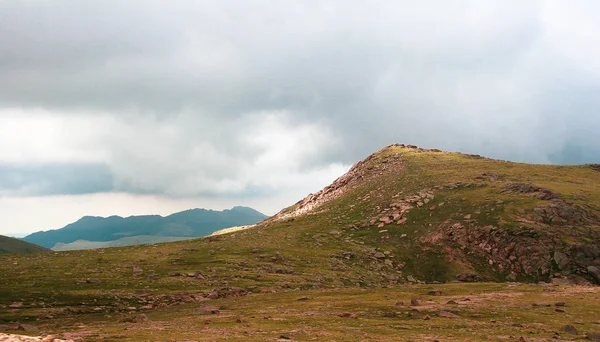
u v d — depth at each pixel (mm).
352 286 92875
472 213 129750
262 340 38062
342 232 138500
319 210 172875
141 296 71062
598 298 63656
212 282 84688
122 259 103312
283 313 55969
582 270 99625
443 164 195375
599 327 46125
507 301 62031
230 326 46438
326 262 109938
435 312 53344
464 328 45531
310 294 75188
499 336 41656
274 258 109125
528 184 142375
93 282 78750
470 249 116000
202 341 37062
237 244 125438
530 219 118500
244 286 83188
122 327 47188
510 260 107812
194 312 59406
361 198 171750
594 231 110625
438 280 106000
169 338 38781
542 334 42969
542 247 106875
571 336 42250
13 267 91000
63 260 100500
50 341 33750
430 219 134750
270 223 179000
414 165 198375
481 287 79000
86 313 61094
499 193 140875
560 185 146625
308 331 43281
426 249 119812
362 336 40812
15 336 34156
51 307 62688
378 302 62156
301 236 137000
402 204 149625
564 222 115312
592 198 129250
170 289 77625
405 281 103875
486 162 195875
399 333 42812
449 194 149625
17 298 66375
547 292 70938
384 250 121750
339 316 52438
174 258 106625
